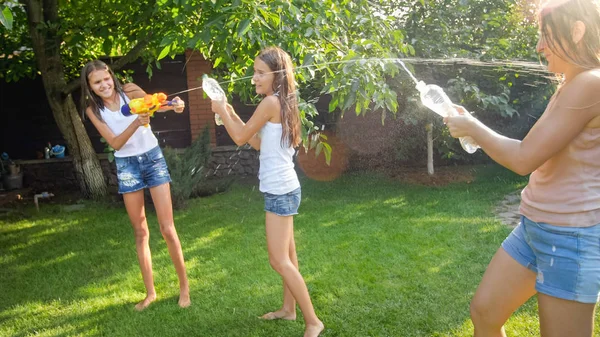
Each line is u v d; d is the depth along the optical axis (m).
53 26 5.64
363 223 5.02
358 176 7.41
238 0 2.77
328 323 2.93
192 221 5.45
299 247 4.33
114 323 3.08
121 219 5.69
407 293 3.29
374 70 3.04
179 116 8.09
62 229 5.38
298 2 3.17
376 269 3.72
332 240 4.48
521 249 1.79
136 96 3.30
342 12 3.40
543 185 1.64
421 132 7.28
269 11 2.97
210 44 3.47
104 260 4.30
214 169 8.05
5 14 2.41
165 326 3.01
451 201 5.79
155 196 3.18
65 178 7.59
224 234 4.91
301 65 3.03
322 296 3.29
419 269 3.70
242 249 4.40
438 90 1.86
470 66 5.62
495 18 5.66
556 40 1.50
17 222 5.72
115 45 5.54
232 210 5.88
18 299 3.51
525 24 5.85
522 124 6.96
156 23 4.47
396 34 3.39
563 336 1.63
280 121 2.54
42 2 5.94
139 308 3.27
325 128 7.86
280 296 3.36
